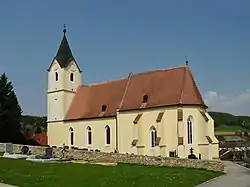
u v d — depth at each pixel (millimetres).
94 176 39281
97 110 80500
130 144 73000
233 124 177750
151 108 70812
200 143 67625
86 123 81375
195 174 44625
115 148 75438
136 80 77625
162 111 69312
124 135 74188
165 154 67375
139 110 72562
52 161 53375
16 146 65812
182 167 51500
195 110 68062
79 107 85188
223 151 96312
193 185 37844
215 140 69688
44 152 62219
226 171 51781
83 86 88875
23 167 45781
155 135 69750
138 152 70875
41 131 130000
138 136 71438
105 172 42469
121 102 76750
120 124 75062
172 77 71938
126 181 36656
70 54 89562
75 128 83375
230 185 38312
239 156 91688
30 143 88500
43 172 41844
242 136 150500
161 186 35344
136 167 48750
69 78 88375
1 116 82750
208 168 51219
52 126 87812
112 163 53438
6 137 83812
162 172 44500
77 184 34500
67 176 39125
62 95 86750
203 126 68500
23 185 34031
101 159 57375
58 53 89250
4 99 84562
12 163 49500
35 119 140500
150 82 74750
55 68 88562
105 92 82375
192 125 67750
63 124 85688
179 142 65938
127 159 55375
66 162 52594
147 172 43812
